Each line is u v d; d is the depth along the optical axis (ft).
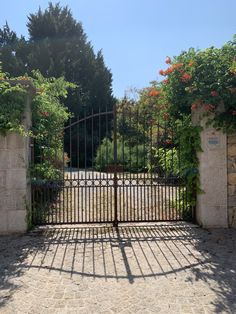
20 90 20.89
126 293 13.07
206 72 21.75
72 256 17.16
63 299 12.60
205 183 22.36
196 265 15.84
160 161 24.84
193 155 23.08
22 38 106.22
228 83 21.01
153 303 12.25
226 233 21.04
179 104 23.02
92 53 104.53
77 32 106.11
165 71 22.81
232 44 22.38
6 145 21.31
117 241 19.60
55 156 26.78
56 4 109.70
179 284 13.82
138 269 15.43
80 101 94.89
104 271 15.23
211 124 22.15
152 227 22.43
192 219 23.62
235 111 21.15
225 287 13.50
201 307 11.93
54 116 27.55
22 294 13.01
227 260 16.42
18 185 21.39
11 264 16.11
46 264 16.08
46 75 94.12
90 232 21.48
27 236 20.70
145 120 25.29
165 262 16.25
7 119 20.59
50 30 104.58
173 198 24.48
